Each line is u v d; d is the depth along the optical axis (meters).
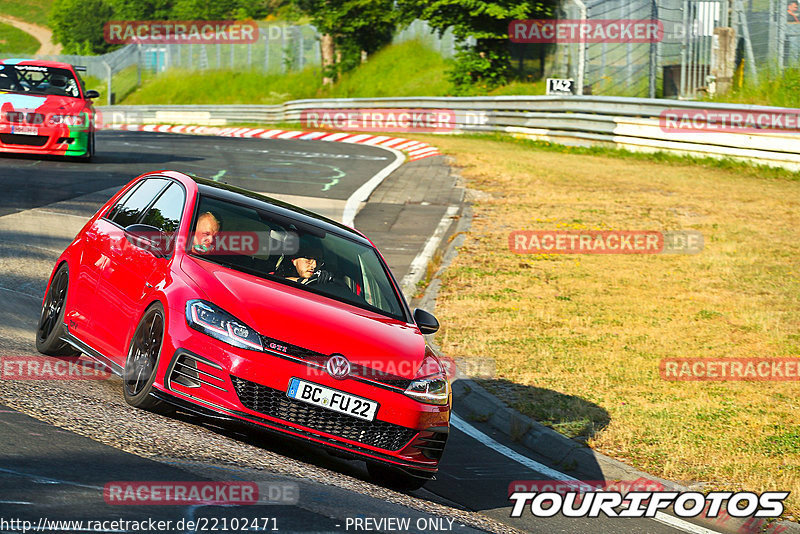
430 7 112.88
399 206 50.62
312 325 15.27
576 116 75.25
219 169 58.94
